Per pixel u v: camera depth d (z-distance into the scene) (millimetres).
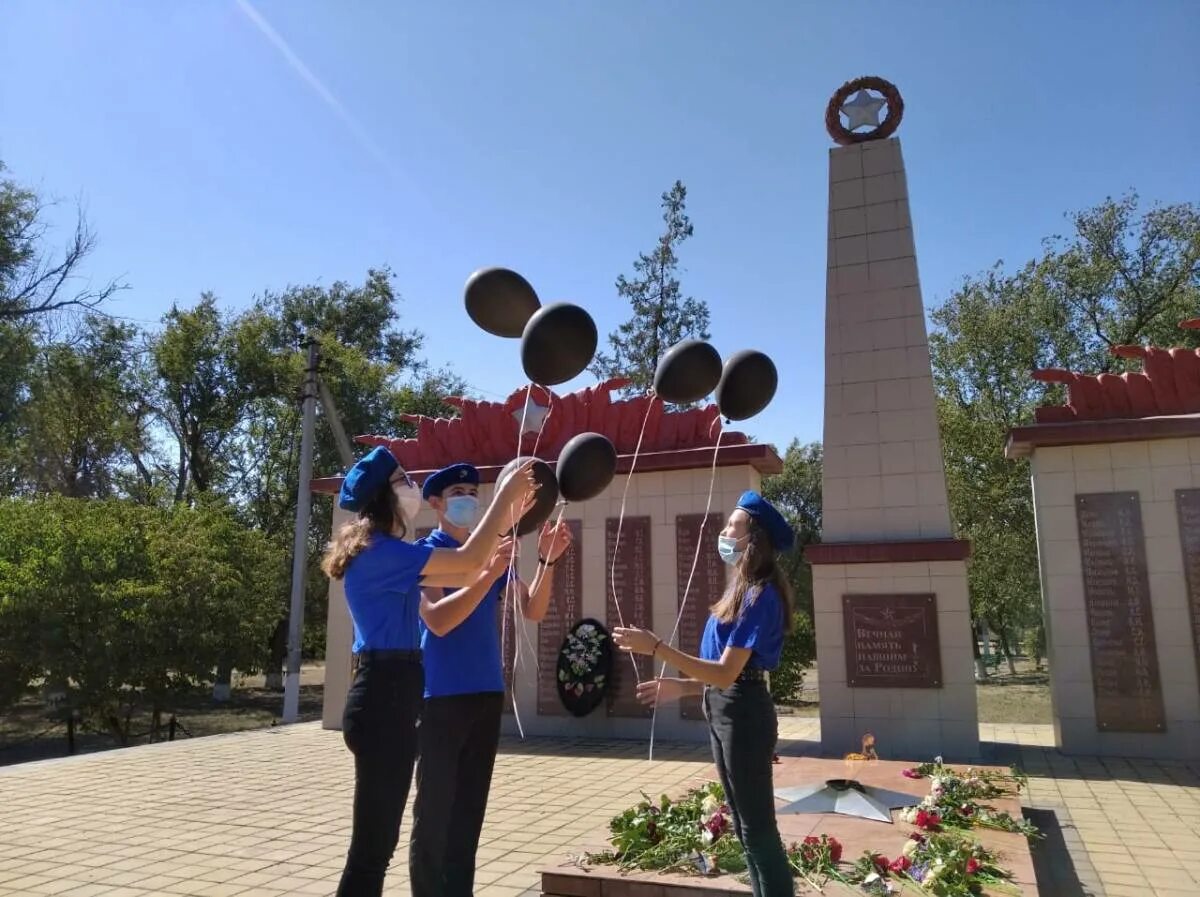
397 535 2939
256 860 5035
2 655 13953
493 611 3238
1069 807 6391
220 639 14906
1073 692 8469
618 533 9859
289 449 24828
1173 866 4992
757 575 3176
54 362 22766
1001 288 19406
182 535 15547
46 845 5391
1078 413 8875
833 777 6145
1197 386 8547
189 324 24906
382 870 2619
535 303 3916
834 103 9719
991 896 3771
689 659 3018
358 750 2674
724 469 9656
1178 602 8266
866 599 8609
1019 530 17594
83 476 25188
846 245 9383
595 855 4348
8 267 20359
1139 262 18875
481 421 10820
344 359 24922
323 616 23500
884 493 8773
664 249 20359
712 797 4812
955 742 8156
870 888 3758
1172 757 8094
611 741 9484
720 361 4090
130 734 16000
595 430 10219
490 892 4402
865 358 9086
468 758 2982
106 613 14078
